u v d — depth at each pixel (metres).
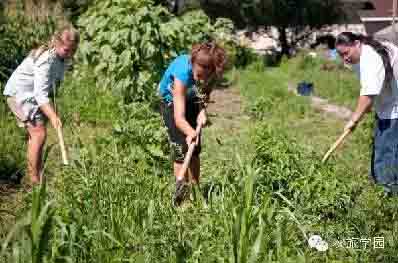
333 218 5.89
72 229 4.57
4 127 9.02
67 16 16.97
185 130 5.93
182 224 4.99
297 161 6.59
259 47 36.78
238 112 13.84
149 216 4.96
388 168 6.69
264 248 4.67
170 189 6.20
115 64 11.06
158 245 4.75
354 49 6.60
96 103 10.95
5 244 4.25
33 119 6.89
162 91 6.30
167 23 11.31
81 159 6.05
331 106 15.55
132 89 11.09
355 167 8.48
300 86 17.70
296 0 31.59
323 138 11.05
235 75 21.16
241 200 5.06
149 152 7.34
